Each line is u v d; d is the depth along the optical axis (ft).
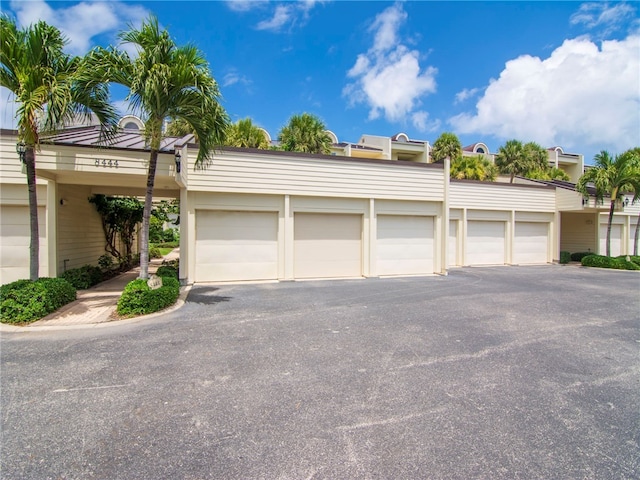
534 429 9.86
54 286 22.86
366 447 8.89
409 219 43.09
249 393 11.80
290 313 23.18
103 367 13.88
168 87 21.27
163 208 76.43
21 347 16.16
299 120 59.98
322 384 12.55
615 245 67.00
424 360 15.03
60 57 21.30
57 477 7.73
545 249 60.49
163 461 8.30
